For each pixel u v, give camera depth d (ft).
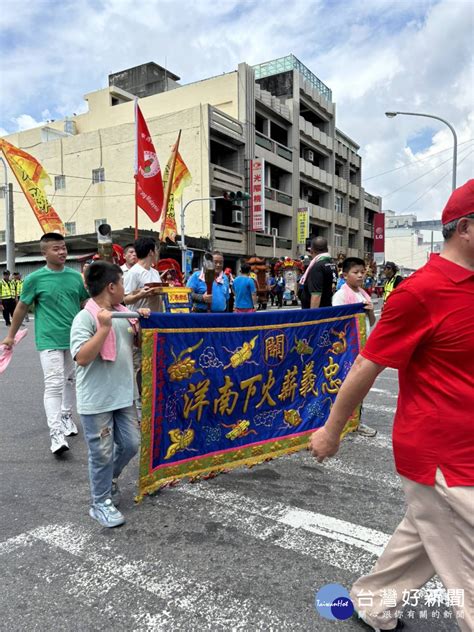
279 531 9.41
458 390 5.03
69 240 76.64
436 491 5.13
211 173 83.41
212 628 6.80
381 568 6.40
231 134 86.99
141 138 26.84
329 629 6.73
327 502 10.66
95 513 9.89
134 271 15.98
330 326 13.75
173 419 10.84
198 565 8.30
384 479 11.87
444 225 5.32
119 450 10.45
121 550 8.80
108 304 9.87
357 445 14.26
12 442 15.05
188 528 9.57
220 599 7.40
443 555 5.22
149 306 16.02
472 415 5.01
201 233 83.46
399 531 6.17
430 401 5.19
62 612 7.16
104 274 9.75
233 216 90.84
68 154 97.30
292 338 12.84
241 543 8.98
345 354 14.15
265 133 101.65
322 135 123.95
